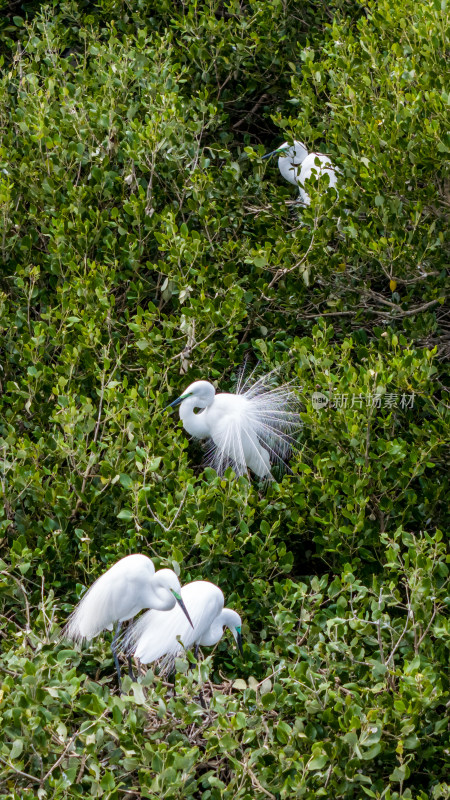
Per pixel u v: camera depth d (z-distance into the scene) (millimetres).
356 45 13617
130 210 11883
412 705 7117
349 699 7203
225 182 12906
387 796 6789
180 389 11266
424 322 11320
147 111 13805
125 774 7270
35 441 10695
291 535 10406
